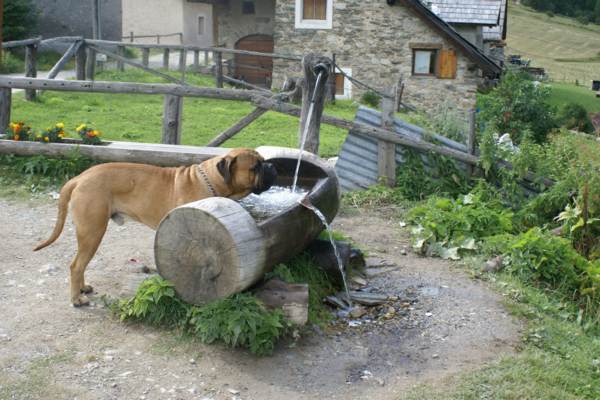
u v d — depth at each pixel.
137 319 5.57
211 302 5.35
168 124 9.90
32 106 15.40
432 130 11.52
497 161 10.30
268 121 16.02
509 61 53.84
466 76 22.50
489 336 5.89
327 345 5.56
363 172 10.17
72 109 15.59
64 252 7.02
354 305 6.39
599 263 8.00
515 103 20.36
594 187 9.05
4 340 5.20
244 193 5.82
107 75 19.62
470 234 8.07
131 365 5.00
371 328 5.96
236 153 5.67
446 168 10.16
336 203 6.79
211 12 30.31
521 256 7.46
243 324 5.16
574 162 10.13
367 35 22.61
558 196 9.55
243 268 5.19
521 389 5.04
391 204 9.58
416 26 22.28
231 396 4.75
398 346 5.64
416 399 4.84
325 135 15.25
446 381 5.11
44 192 8.84
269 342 5.27
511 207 9.99
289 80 9.96
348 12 22.55
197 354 5.18
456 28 26.30
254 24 28.16
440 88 22.67
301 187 7.16
